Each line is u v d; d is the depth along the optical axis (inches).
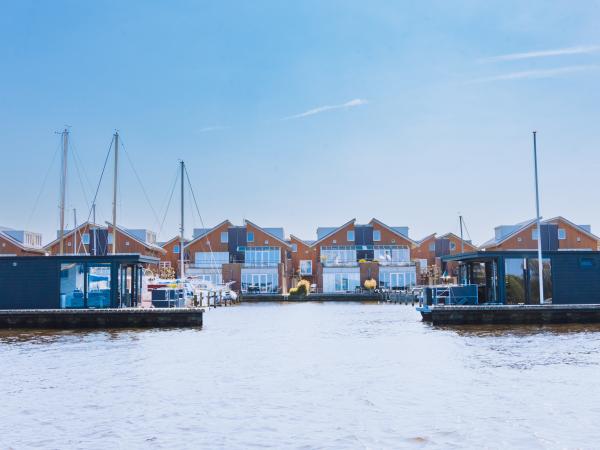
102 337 1269.7
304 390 684.7
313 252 3661.4
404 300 2812.5
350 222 3624.5
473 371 796.0
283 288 3376.0
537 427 518.0
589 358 901.2
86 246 3307.1
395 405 604.7
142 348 1075.3
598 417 549.0
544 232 3245.6
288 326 1545.3
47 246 3312.0
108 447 476.4
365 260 3430.1
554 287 1555.1
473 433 503.5
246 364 882.1
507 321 1469.0
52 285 1536.7
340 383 725.3
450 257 1749.5
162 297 1636.3
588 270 1565.0
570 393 649.6
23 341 1194.0
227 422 547.5
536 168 1599.4
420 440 486.6
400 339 1197.1
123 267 1654.8
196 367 855.7
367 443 480.1
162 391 684.1
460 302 1598.2
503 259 1565.0
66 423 547.2
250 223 3540.8
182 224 2564.0
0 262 1536.7
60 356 972.6
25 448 475.2
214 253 3526.1
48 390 692.1
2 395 665.0
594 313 1471.5
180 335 1312.7
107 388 703.1
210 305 2667.3
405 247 3609.7
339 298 3198.8
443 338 1199.6
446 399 627.8
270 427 529.7
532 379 733.3
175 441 490.9
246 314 2074.3
